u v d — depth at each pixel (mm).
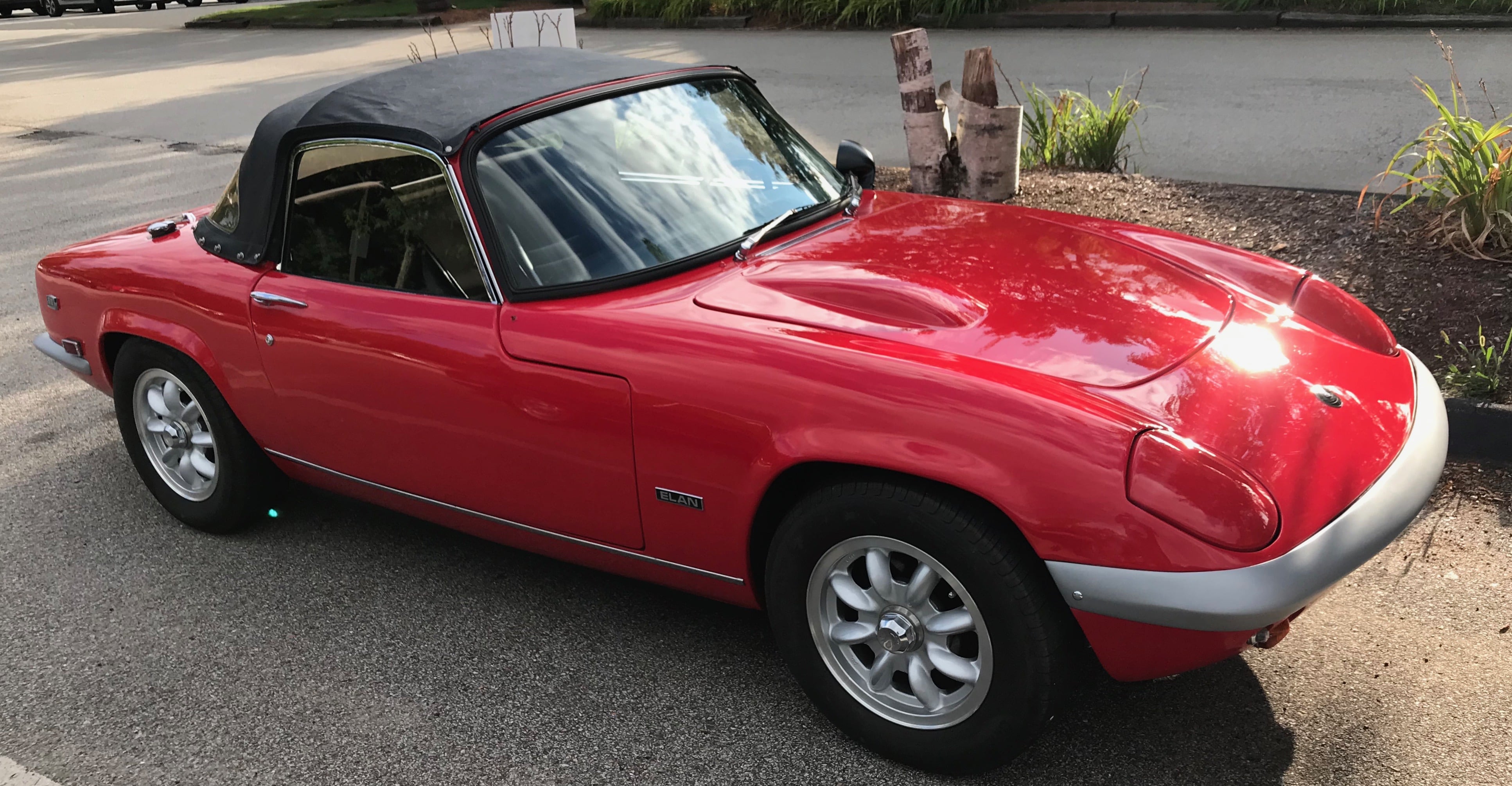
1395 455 2535
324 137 3383
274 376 3523
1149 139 8250
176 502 4125
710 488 2701
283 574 3807
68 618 3615
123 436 4203
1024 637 2357
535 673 3166
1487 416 3893
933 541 2393
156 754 2934
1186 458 2244
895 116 9648
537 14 7535
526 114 3256
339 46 18344
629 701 3014
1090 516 2234
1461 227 5129
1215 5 12719
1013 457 2289
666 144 3396
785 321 2727
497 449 3064
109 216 8766
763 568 2850
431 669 3215
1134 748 2686
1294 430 2449
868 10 14711
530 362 2914
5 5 37719
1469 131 5250
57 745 2992
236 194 3793
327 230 3400
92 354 4141
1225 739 2699
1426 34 10805
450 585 3672
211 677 3250
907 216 3529
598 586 3615
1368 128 7918
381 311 3211
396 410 3240
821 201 3557
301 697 3125
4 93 16516
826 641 2713
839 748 2777
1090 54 11500
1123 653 2346
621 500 2896
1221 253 3322
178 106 13914
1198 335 2717
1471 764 2561
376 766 2824
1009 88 9656
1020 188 7086
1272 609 2180
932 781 2639
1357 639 3045
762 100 3912
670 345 2730
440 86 3475
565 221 3084
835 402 2484
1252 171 7227
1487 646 2971
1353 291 4949
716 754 2783
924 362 2482
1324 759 2611
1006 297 2844
